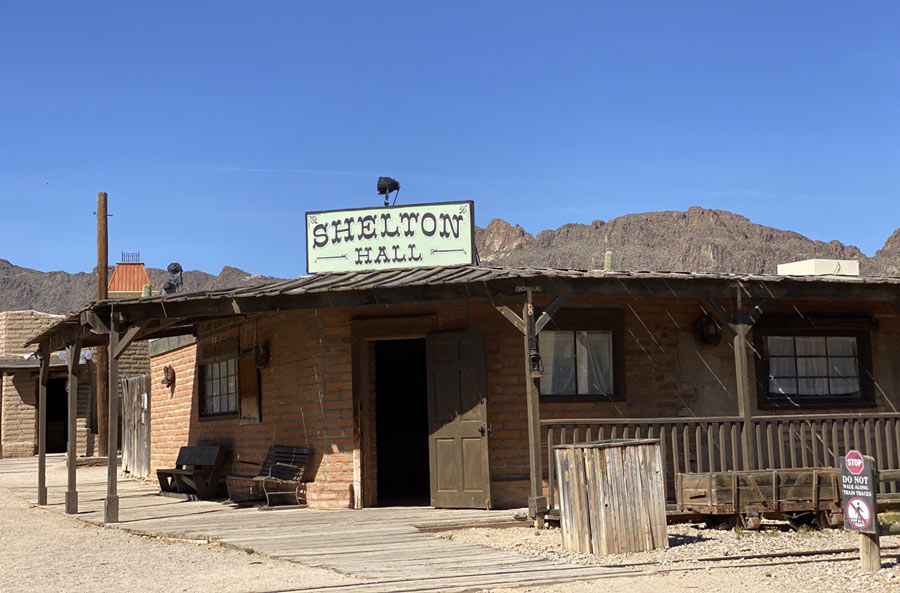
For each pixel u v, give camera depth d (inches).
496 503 504.7
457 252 544.4
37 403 1247.5
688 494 416.8
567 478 365.7
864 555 319.6
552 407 519.8
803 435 465.4
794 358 569.9
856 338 584.1
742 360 466.6
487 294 451.8
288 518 485.1
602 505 354.3
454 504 507.5
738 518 414.9
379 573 315.6
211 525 461.7
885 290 506.0
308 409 548.4
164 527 458.6
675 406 541.3
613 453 359.3
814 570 320.8
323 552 365.4
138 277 1578.5
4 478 908.6
